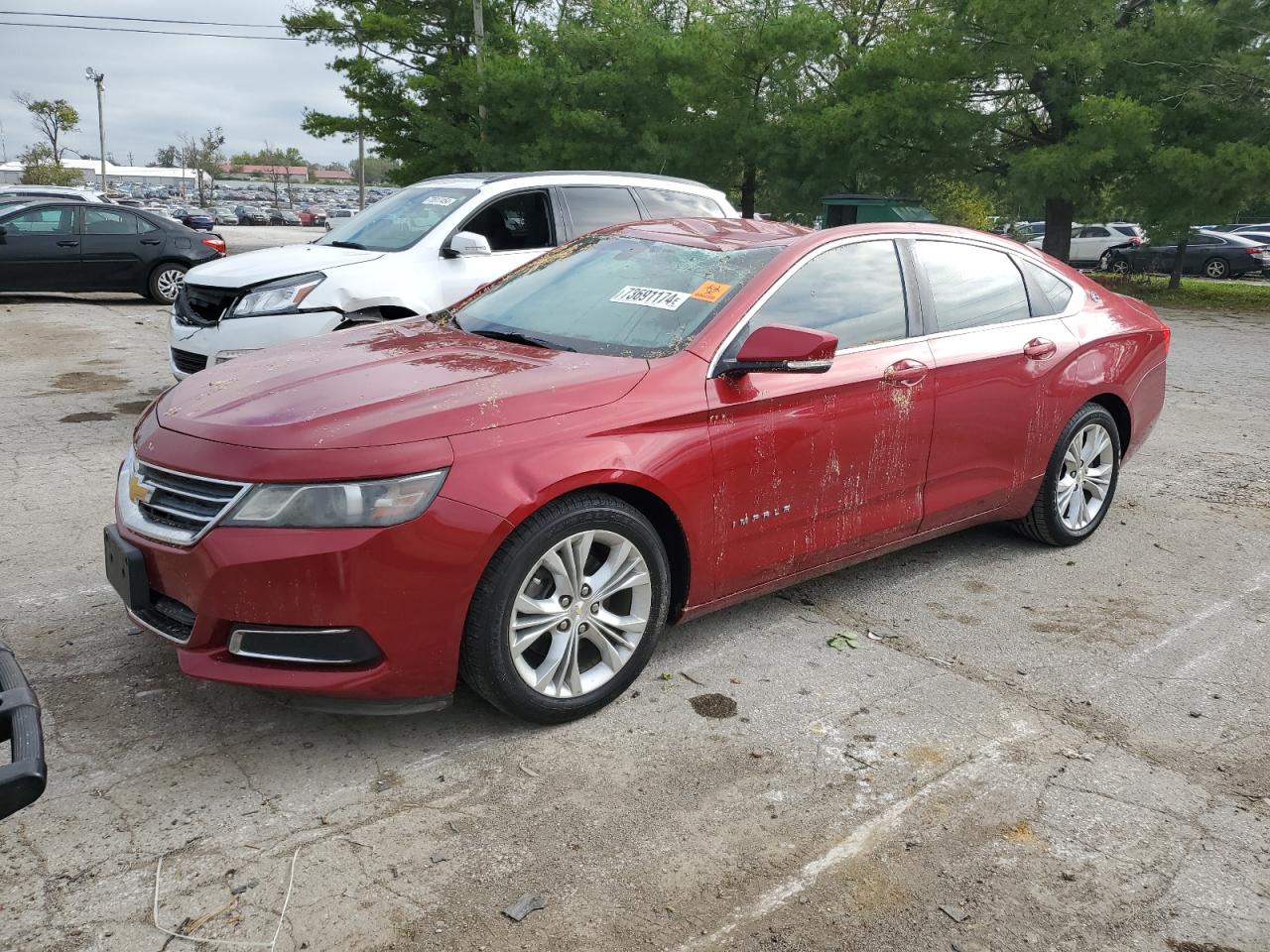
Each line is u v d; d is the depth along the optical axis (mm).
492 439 3064
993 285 4777
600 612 3365
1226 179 19125
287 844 2703
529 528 3100
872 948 2408
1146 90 20516
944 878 2664
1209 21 19719
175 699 3434
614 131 25062
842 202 23109
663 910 2504
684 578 3621
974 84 22094
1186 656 4031
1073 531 5211
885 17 29859
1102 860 2758
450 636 3016
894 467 4188
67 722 3262
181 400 3428
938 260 4539
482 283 7250
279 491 2873
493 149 26094
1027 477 4848
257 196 112562
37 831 2717
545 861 2670
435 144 27406
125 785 2939
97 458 6383
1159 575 4910
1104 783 3123
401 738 3252
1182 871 2723
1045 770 3188
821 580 4738
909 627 4234
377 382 3332
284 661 2949
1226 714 3578
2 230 14023
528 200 7699
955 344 4414
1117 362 5207
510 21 29531
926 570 4898
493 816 2855
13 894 2477
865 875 2664
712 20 25891
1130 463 7055
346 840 2729
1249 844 2846
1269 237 32406
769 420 3693
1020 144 23047
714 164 25750
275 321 6598
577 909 2494
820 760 3197
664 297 3934
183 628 3061
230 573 2855
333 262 6910
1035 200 20922
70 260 14438
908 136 22281
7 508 5367
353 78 28469
